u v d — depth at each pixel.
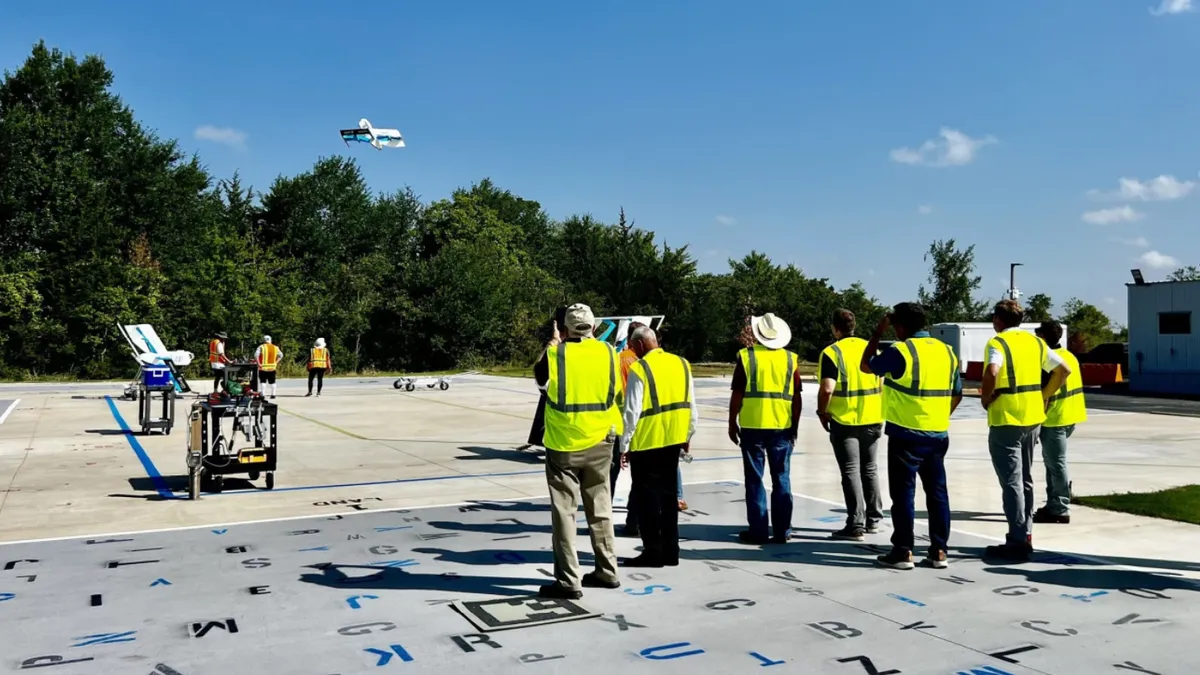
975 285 37.50
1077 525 7.32
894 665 4.14
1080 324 44.06
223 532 7.14
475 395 24.61
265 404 9.19
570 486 5.32
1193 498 8.45
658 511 5.95
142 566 6.03
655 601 5.18
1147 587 5.45
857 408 6.82
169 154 44.84
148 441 13.65
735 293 51.94
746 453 6.74
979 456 11.95
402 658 4.23
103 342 37.09
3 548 6.56
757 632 4.62
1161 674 4.02
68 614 4.94
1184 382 24.19
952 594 5.31
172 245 43.84
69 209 39.09
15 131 38.47
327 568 5.98
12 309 36.00
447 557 6.30
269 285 43.44
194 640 4.50
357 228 58.78
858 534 6.81
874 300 51.25
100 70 43.22
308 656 4.26
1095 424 16.30
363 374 40.25
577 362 5.33
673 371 5.97
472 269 44.94
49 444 13.23
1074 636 4.54
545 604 5.12
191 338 40.03
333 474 10.42
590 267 60.97
